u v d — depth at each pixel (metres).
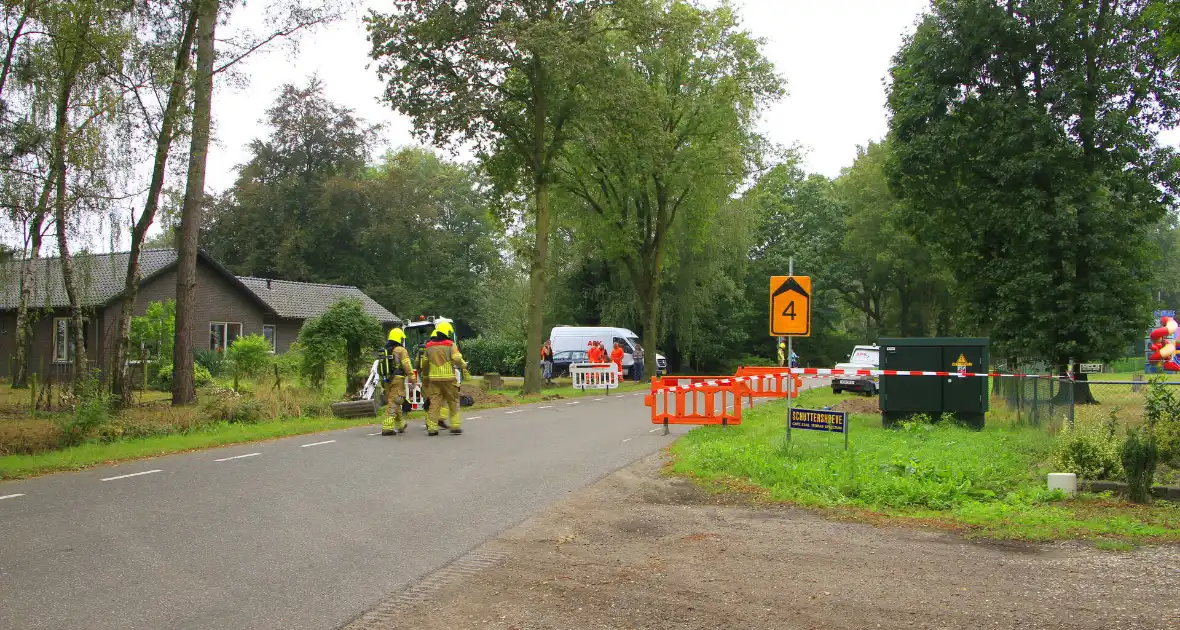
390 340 14.87
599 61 25.81
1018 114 24.02
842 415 11.16
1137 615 5.01
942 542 6.93
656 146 29.19
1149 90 24.11
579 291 48.47
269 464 11.19
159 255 35.88
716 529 7.51
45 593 5.55
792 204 62.53
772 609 5.24
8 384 26.69
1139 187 24.09
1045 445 11.72
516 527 7.59
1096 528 7.19
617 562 6.40
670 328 46.06
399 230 59.59
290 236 57.69
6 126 15.32
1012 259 24.72
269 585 5.78
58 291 30.56
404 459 11.68
